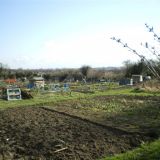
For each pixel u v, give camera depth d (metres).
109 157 9.24
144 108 19.75
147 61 6.11
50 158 9.80
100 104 22.42
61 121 15.61
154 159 8.29
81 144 11.11
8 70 73.19
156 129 13.00
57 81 60.53
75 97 28.12
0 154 10.27
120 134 12.45
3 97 28.77
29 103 23.86
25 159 9.77
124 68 66.50
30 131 13.38
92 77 64.62
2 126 14.66
